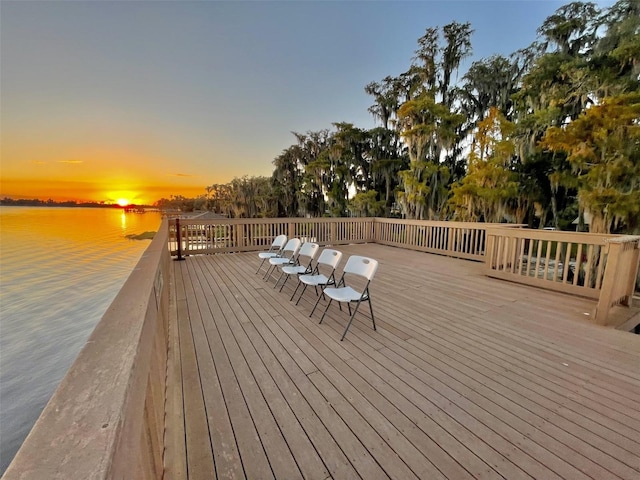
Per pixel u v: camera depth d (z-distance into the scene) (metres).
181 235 7.07
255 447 1.62
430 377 2.28
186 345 2.77
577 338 2.94
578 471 1.48
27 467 0.47
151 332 1.32
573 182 8.12
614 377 2.29
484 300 4.05
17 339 7.47
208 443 1.64
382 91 14.41
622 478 1.44
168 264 5.04
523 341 2.88
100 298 10.27
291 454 1.58
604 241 3.87
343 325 3.23
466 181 10.20
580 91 8.20
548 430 1.75
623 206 6.75
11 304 9.65
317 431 1.74
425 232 7.77
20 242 20.64
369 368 2.40
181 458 1.54
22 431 4.59
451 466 1.51
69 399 0.67
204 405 1.95
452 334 3.02
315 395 2.06
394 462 1.53
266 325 3.22
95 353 0.89
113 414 0.63
